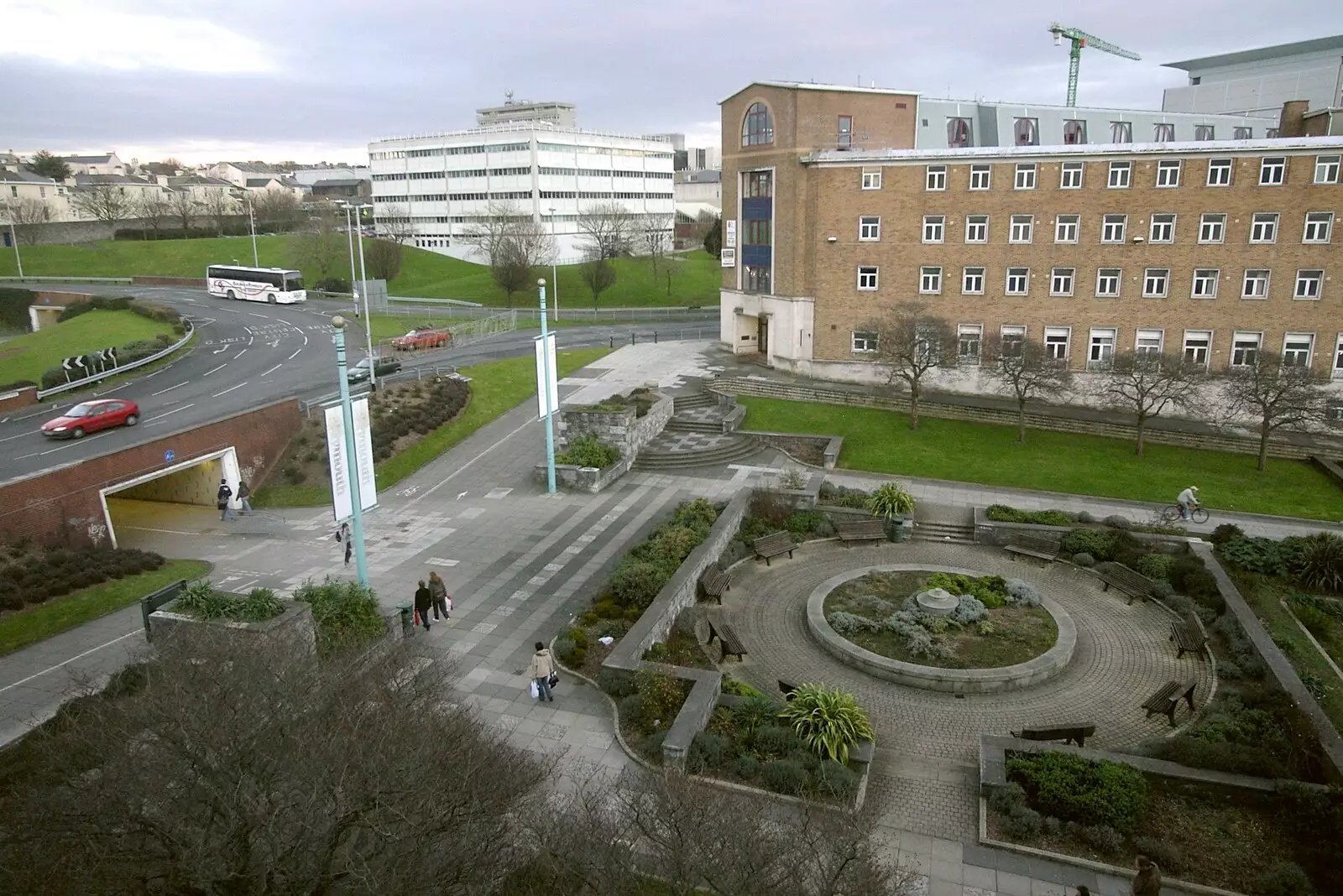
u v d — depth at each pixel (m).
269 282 77.50
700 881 11.03
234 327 65.19
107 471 27.69
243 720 10.77
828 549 28.30
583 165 112.62
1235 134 53.97
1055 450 37.56
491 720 17.28
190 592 17.45
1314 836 13.55
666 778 12.12
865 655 20.52
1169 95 71.44
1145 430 39.31
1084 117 51.53
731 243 53.62
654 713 16.80
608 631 20.73
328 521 31.03
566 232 111.62
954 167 43.38
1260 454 34.97
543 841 11.43
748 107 49.34
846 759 16.06
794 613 23.58
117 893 10.27
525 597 23.62
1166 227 40.91
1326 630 22.12
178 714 10.61
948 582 24.44
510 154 107.94
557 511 30.88
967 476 34.66
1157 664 20.73
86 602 22.81
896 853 13.75
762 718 16.89
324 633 18.27
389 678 14.22
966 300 44.88
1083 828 13.98
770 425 40.91
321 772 10.42
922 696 19.44
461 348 57.78
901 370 40.31
